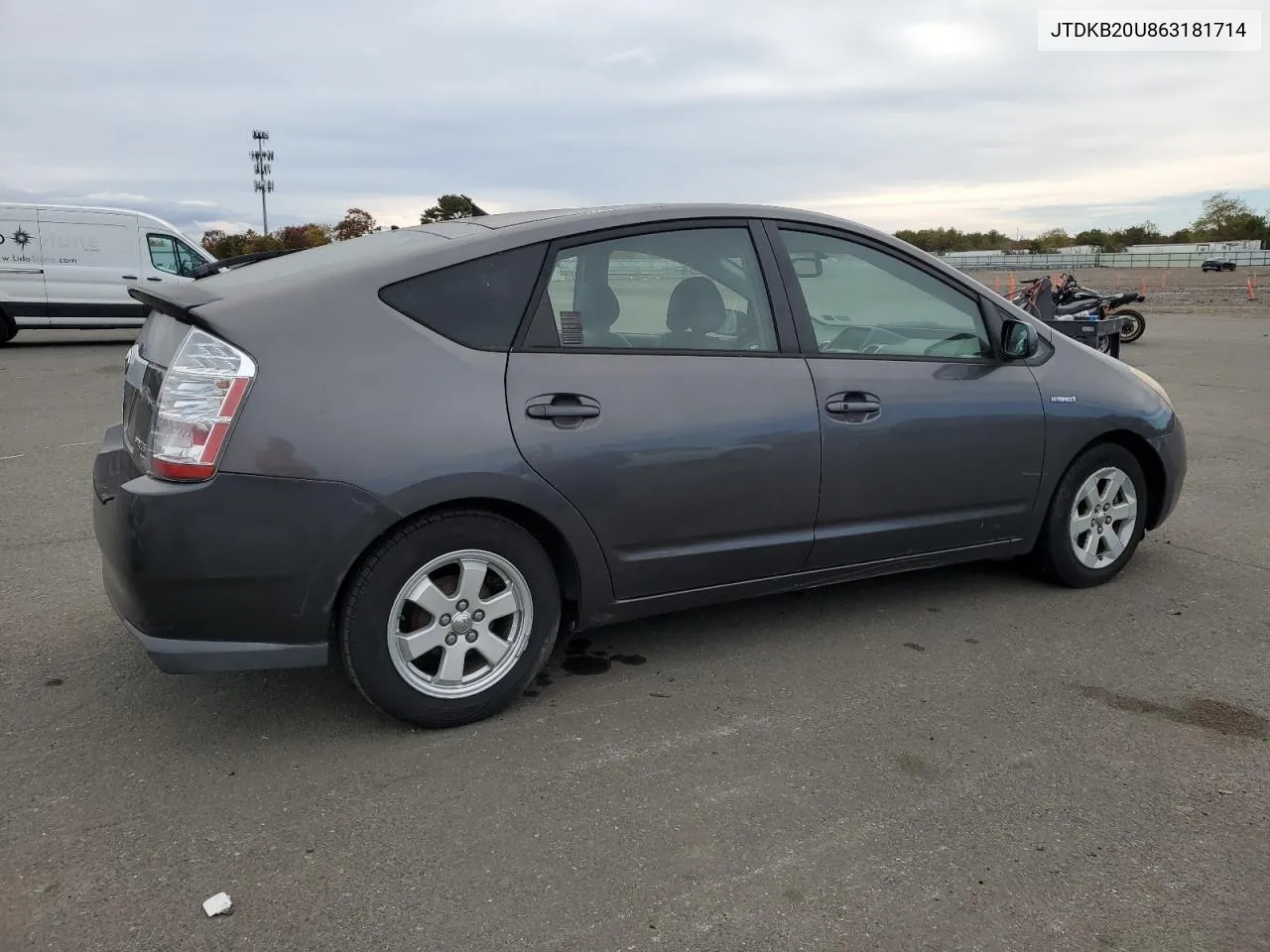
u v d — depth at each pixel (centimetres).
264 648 298
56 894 242
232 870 253
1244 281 5125
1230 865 258
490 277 327
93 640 401
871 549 398
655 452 340
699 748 318
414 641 317
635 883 249
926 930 233
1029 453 426
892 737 326
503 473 314
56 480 671
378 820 276
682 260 362
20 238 1546
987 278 5556
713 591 370
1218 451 782
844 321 392
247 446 285
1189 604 447
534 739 323
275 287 307
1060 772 304
